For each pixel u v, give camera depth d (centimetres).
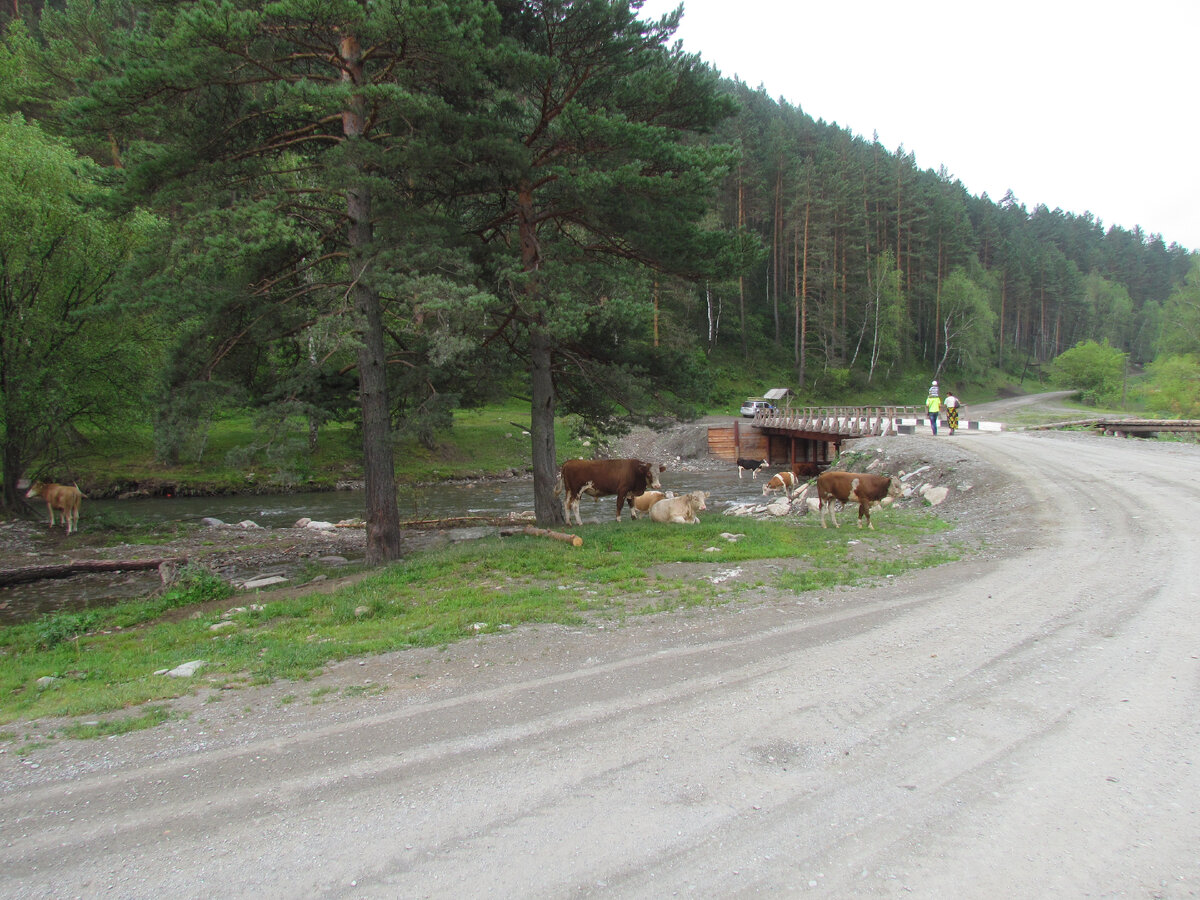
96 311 1175
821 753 475
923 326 9106
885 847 368
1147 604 786
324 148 1389
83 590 1475
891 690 579
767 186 7588
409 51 1167
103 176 1255
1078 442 2711
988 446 2589
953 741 484
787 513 2273
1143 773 429
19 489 2377
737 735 508
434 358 1170
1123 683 566
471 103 1376
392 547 1385
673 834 387
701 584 1009
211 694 660
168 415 1228
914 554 1193
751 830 388
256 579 1412
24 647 961
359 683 668
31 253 2016
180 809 440
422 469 3962
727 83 8456
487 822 406
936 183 10144
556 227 1603
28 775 500
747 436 5031
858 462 2778
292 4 1029
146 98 1131
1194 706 517
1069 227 15788
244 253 1158
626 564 1149
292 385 1332
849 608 850
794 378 7650
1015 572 995
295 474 1273
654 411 1609
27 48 3722
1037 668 610
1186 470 1814
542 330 1321
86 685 731
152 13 1230
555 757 486
